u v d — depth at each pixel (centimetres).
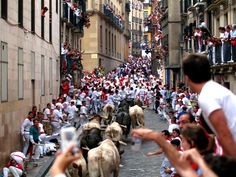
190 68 405
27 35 2075
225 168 309
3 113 1622
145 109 4000
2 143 1598
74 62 3891
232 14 2341
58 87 3134
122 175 1553
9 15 1731
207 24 2959
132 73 6669
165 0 5091
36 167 1681
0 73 1586
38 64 2364
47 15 2688
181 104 2486
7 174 1414
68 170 1183
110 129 1692
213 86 399
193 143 422
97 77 5275
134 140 366
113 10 7600
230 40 2239
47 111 2209
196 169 332
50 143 1970
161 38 5566
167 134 1214
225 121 382
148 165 1697
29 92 2111
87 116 3056
